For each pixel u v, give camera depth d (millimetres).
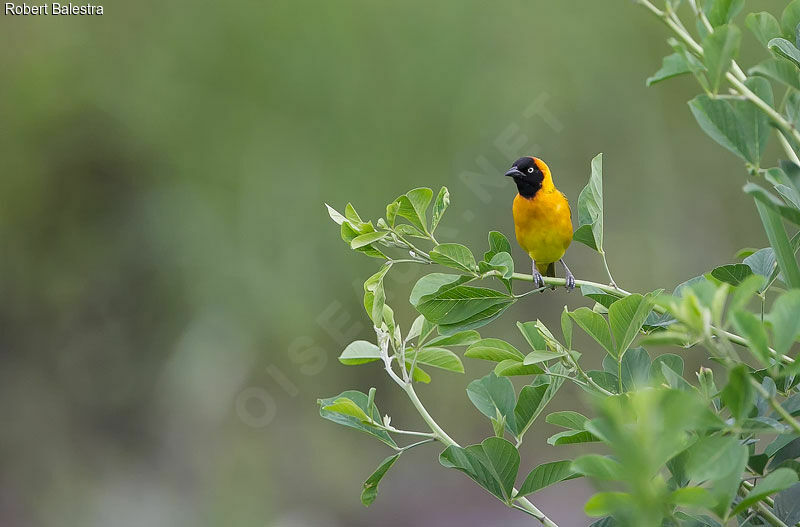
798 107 2773
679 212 18281
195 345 16734
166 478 16281
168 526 15883
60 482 16453
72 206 17625
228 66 18016
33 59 17609
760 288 3129
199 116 17906
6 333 17219
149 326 17188
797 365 2195
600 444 11688
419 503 16375
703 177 18562
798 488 2705
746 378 2160
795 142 2854
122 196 17719
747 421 2314
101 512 16016
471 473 3135
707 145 18531
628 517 1997
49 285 17422
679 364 3160
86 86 17703
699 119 2750
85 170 17688
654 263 17719
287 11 17984
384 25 17938
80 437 16875
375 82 17953
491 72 17828
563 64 18000
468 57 17859
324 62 17922
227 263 17156
